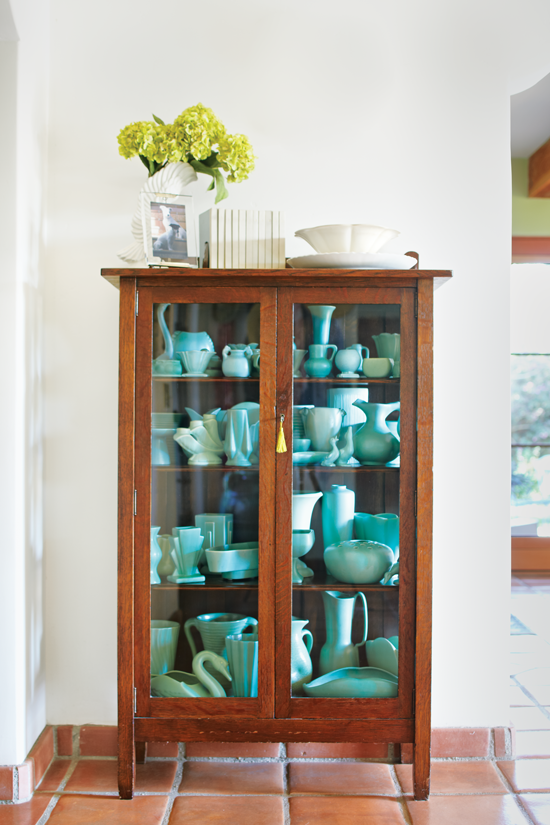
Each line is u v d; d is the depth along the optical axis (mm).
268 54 1973
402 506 1652
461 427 1985
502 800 1704
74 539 1960
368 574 1666
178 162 1749
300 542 1665
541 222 4203
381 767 1870
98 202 1957
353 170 1979
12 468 1709
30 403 1817
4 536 1709
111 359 1961
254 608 1662
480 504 1985
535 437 4320
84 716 1961
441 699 1975
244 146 1745
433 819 1609
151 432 1647
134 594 1653
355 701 1662
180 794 1718
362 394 1657
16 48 1694
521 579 4113
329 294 1637
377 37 1978
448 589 1981
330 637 1674
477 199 1991
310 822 1590
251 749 1914
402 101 1983
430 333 1631
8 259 1701
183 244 1703
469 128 1986
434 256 1987
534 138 3785
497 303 1986
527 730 2115
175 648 1671
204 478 1664
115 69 1955
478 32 1981
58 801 1685
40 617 1908
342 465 1666
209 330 1644
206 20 1966
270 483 1650
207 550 1668
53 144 1950
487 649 1979
